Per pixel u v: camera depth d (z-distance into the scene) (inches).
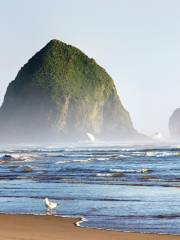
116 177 5236.2
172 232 2192.4
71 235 2050.9
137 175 5442.9
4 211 2933.1
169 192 3752.5
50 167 7239.2
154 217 2615.7
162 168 6560.0
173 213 2748.5
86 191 3956.7
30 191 4037.9
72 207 3046.3
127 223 2434.8
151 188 4067.4
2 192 4005.9
